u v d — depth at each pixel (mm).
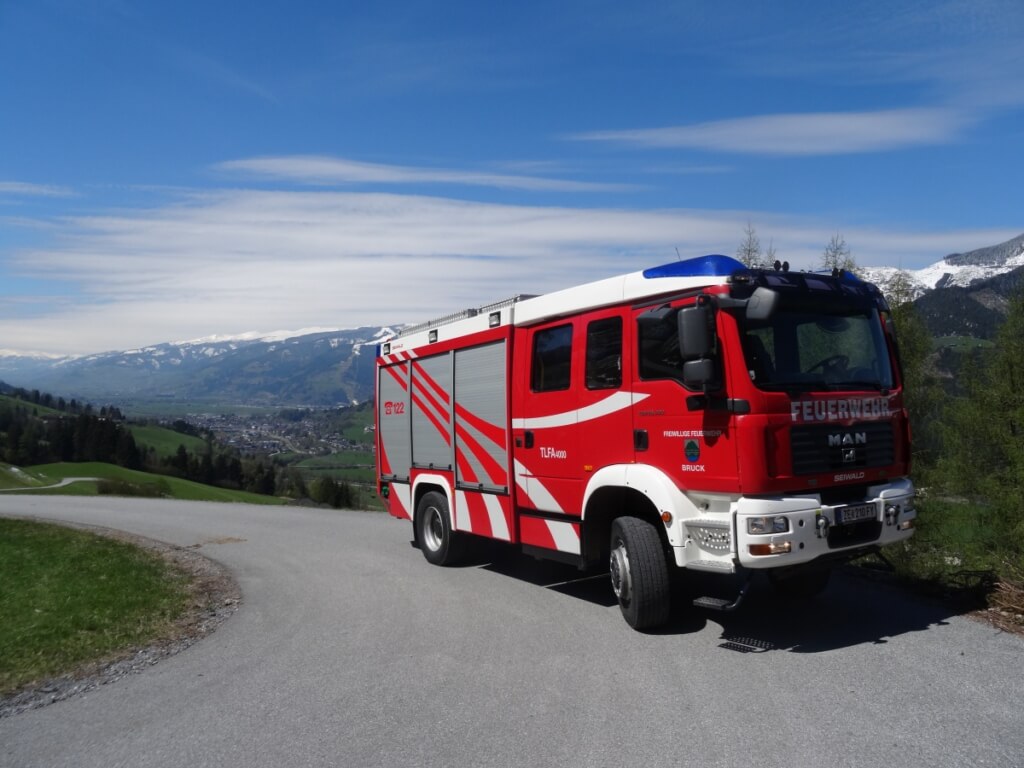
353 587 9602
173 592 9906
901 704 4898
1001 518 8266
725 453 6098
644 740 4555
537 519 8398
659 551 6793
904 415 7008
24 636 7848
